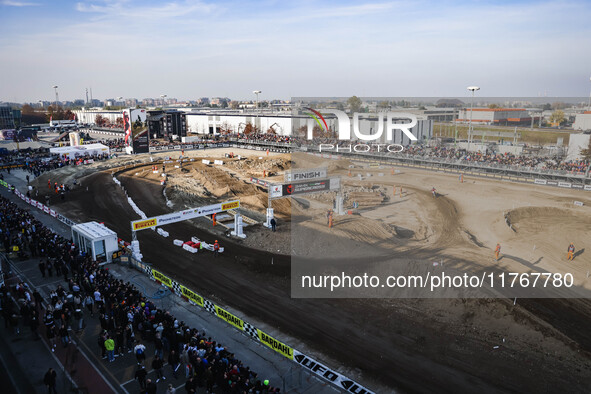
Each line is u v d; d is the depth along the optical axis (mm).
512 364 19219
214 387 17188
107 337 18781
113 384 17188
